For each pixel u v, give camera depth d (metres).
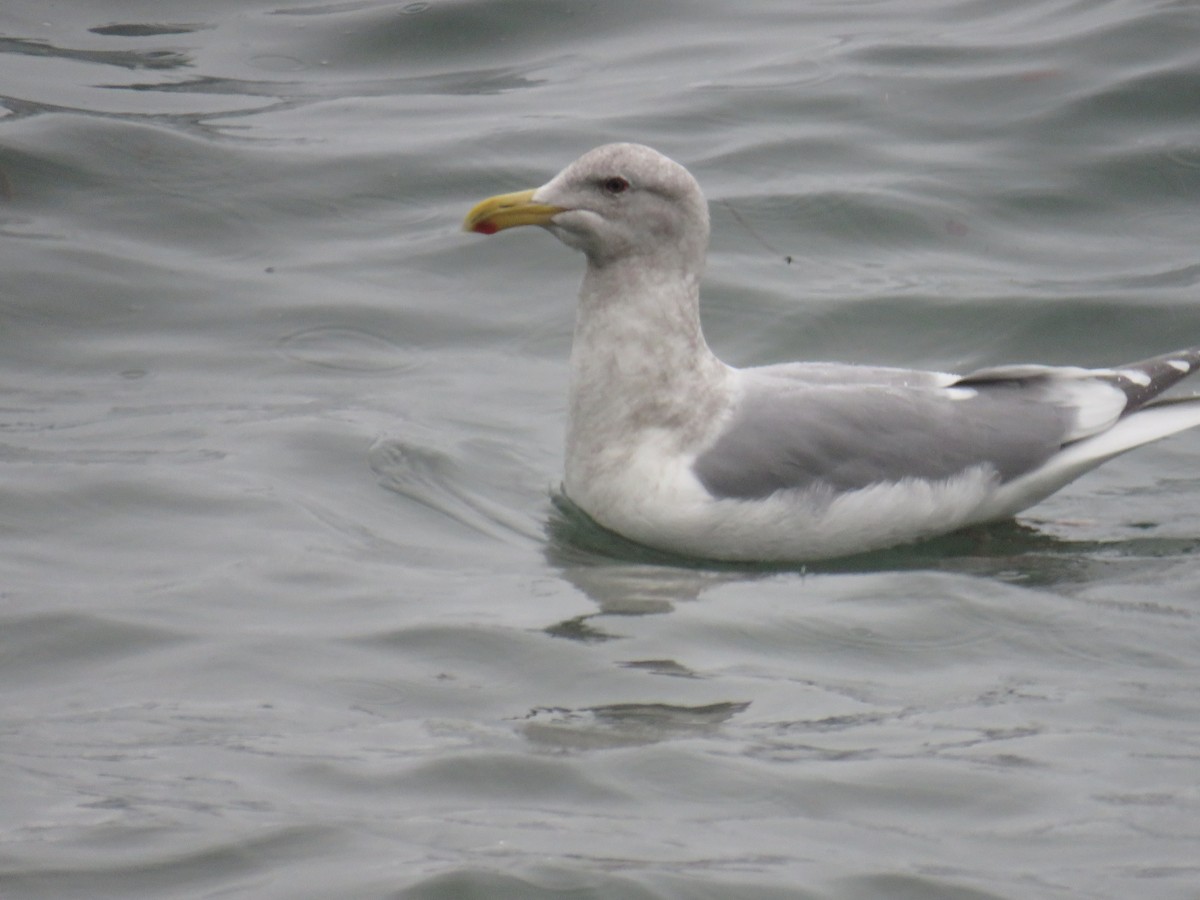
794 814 8.99
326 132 19.61
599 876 8.33
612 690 10.38
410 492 13.34
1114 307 16.48
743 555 12.58
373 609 11.40
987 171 18.92
